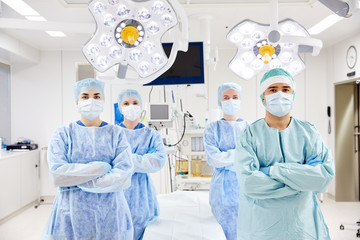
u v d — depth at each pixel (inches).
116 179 61.1
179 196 104.0
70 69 189.3
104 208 64.1
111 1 49.8
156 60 55.4
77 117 189.9
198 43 82.9
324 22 144.3
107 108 185.5
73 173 59.8
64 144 66.2
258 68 70.2
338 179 186.2
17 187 161.6
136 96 93.0
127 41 51.9
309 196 58.0
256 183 54.8
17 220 153.9
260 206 57.5
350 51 167.6
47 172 186.5
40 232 137.5
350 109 185.3
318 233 57.1
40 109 189.8
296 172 53.0
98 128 68.4
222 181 89.5
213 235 71.5
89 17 130.1
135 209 82.7
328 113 189.8
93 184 61.3
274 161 59.6
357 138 186.5
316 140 59.7
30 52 178.9
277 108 59.7
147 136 89.9
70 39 167.0
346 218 153.2
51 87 189.8
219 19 135.8
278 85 60.8
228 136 93.5
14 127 189.5
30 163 176.1
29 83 189.5
